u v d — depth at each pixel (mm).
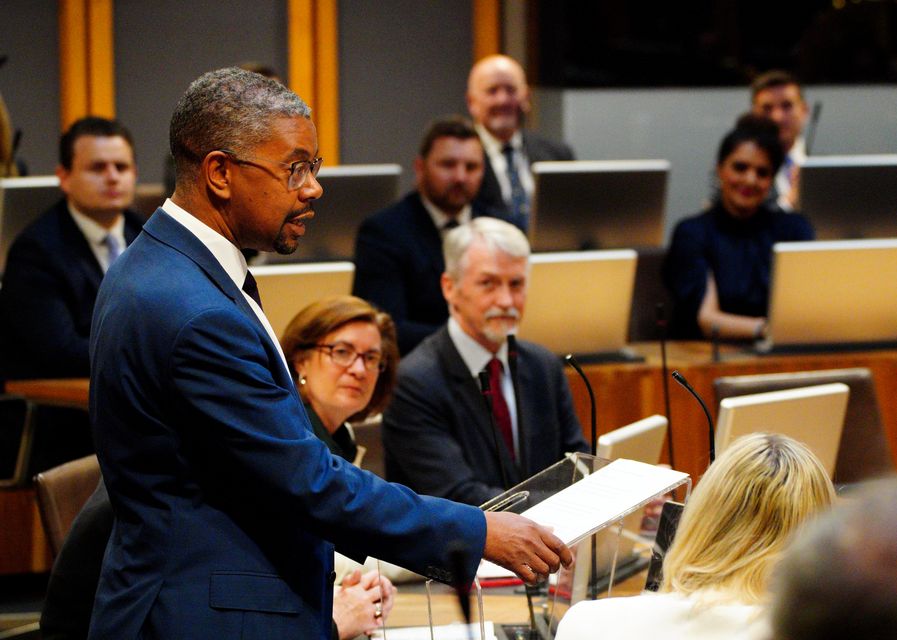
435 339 5586
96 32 12328
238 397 2971
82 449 6777
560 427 5676
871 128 12445
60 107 12383
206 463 3053
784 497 2996
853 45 12359
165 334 2982
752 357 7090
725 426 4641
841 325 7164
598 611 3020
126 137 7113
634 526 4066
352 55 12914
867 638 1312
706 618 2906
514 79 9695
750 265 8117
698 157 12570
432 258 7621
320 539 3207
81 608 3723
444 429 5430
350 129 12984
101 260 7113
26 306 6855
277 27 12750
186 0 12562
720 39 12422
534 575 3197
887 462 6055
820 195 8422
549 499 3512
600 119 12539
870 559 1334
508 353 4824
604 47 12477
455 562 2740
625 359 7000
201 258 3111
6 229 7785
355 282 7676
